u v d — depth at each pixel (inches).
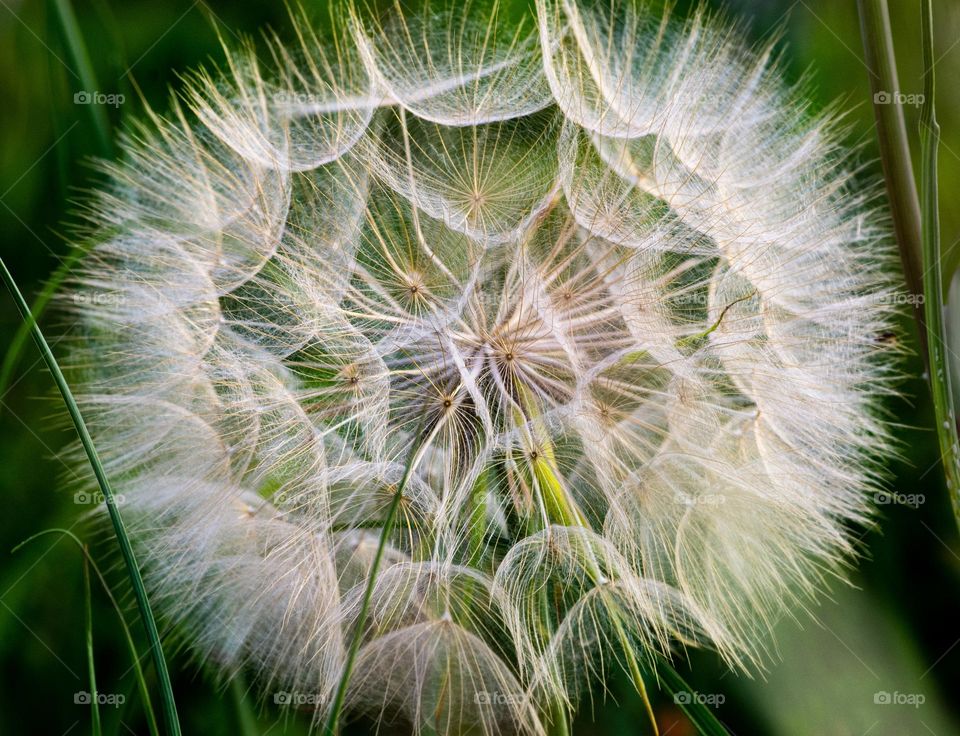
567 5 13.1
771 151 13.2
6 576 13.7
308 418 12.9
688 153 13.0
